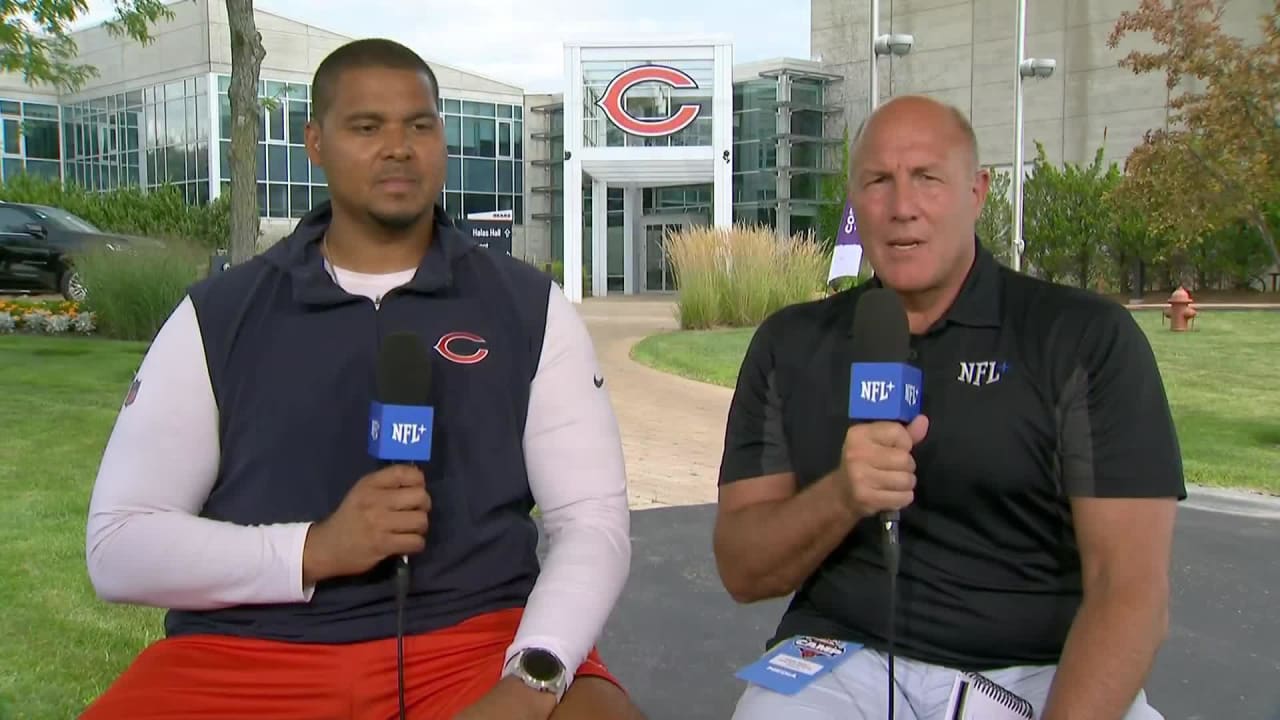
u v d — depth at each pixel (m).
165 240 14.95
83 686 3.21
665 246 17.97
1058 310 2.16
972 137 2.28
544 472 2.25
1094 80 32.72
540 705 1.92
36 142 39.31
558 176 39.72
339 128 2.27
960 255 2.23
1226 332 15.97
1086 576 2.08
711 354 12.64
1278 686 3.32
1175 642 3.67
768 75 36.91
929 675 2.20
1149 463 2.05
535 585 2.15
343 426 2.16
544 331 2.30
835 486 2.08
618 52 30.95
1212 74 10.15
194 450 2.15
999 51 34.66
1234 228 25.05
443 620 2.15
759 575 2.30
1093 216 27.70
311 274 2.24
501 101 39.19
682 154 30.84
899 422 1.97
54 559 4.31
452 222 2.42
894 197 2.21
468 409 2.20
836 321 2.38
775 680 2.21
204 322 2.19
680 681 3.42
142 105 36.59
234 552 2.01
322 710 2.05
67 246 16.17
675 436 7.85
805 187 37.31
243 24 9.05
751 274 16.77
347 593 2.10
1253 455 7.06
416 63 2.33
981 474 2.14
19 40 12.00
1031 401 2.12
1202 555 4.68
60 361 10.26
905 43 18.98
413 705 2.07
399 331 2.16
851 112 37.53
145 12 12.21
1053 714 1.98
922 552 2.21
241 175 9.23
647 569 4.52
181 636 2.13
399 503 1.96
